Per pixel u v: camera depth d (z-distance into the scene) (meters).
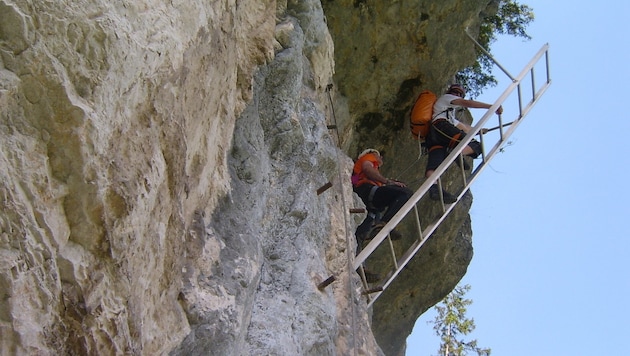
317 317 5.50
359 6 8.63
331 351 5.61
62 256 3.21
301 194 6.15
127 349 3.51
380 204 7.97
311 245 6.04
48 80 3.16
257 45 6.05
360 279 6.83
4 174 2.99
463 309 18.53
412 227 9.66
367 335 6.50
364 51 8.81
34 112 3.15
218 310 4.48
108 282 3.42
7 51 3.10
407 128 9.32
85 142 3.25
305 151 6.36
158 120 3.84
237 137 5.55
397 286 10.19
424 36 8.83
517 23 11.80
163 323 4.06
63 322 3.20
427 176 8.38
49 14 3.20
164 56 3.80
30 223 3.06
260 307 5.21
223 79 4.94
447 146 8.57
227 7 4.86
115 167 3.44
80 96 3.27
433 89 9.23
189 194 4.52
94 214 3.32
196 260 4.55
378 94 9.07
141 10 3.68
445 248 10.08
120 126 3.49
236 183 5.38
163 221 3.99
